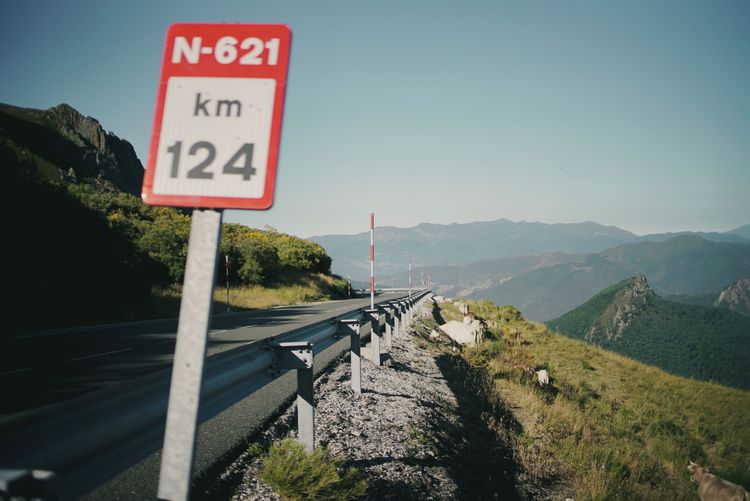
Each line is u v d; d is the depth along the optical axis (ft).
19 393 19.67
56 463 4.13
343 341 44.98
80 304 61.00
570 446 27.76
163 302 75.82
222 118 5.04
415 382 32.55
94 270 64.28
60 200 63.05
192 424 4.43
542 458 24.47
